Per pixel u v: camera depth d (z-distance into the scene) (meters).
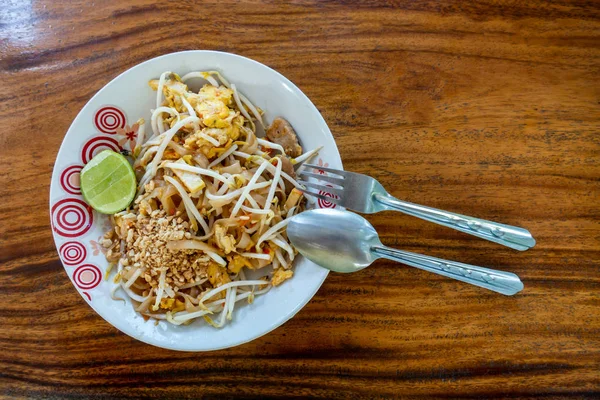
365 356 0.46
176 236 0.42
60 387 0.45
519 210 0.46
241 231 0.44
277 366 0.46
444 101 0.47
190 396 0.45
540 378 0.46
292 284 0.44
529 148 0.47
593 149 0.47
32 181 0.46
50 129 0.46
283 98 0.44
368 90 0.47
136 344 0.46
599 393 0.45
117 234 0.43
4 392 0.45
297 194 0.44
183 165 0.42
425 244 0.46
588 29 0.48
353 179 0.42
